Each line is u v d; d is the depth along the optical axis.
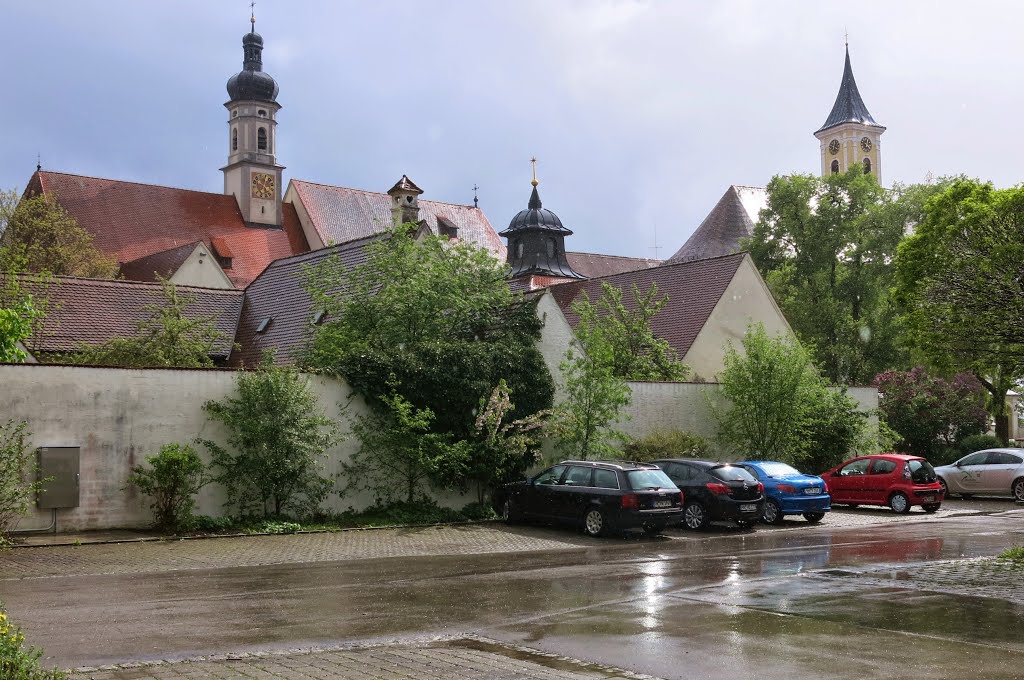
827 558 16.33
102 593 12.34
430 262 27.61
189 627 10.09
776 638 9.59
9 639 7.06
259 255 62.66
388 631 9.99
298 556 16.59
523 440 23.94
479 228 74.94
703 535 21.09
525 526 22.25
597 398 25.06
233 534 19.69
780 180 54.06
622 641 9.50
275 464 20.97
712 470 22.17
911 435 40.97
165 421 20.30
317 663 8.52
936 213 38.22
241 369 21.38
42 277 30.38
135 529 19.75
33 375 18.83
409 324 26.33
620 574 14.30
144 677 7.93
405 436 23.11
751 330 31.58
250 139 70.06
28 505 18.50
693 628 10.10
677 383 29.75
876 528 22.41
